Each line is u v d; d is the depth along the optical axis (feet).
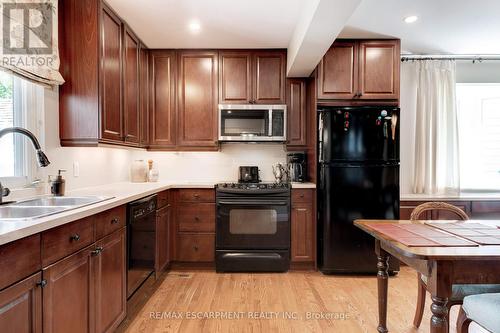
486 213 10.79
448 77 11.75
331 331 6.63
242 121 10.85
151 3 7.68
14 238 3.33
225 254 10.12
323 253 9.93
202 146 11.16
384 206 9.84
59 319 4.26
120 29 8.41
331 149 9.84
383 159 9.83
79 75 7.15
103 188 8.59
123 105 8.57
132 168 11.10
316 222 10.19
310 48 8.37
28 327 3.67
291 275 9.96
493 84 12.41
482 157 12.55
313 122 10.47
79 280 4.78
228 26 9.11
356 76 10.16
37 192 6.61
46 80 6.53
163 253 9.49
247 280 9.51
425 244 4.56
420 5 8.07
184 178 12.07
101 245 5.49
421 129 11.62
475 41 10.48
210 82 11.05
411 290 8.79
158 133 11.03
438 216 10.63
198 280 9.50
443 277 4.20
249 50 11.05
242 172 11.83
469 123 12.57
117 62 8.18
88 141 7.23
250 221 10.14
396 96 10.16
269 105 10.84
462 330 5.31
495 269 4.24
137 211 7.14
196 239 10.34
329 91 10.16
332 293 8.58
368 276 9.88
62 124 7.22
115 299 6.06
